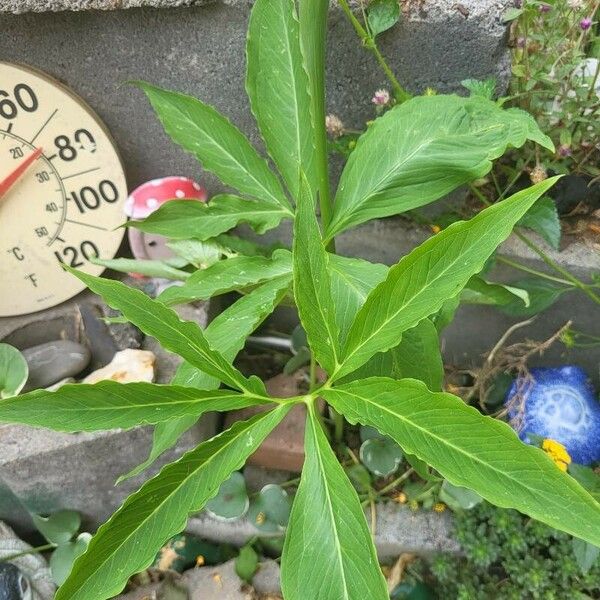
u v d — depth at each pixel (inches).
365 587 12.1
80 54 22.8
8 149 24.2
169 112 20.3
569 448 23.7
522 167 23.2
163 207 20.6
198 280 19.3
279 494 25.4
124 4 20.1
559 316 26.3
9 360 23.8
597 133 21.9
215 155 20.5
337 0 20.3
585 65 21.6
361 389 13.9
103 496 25.9
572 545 21.3
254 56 18.9
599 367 28.2
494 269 25.0
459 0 20.1
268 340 30.1
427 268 12.7
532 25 21.7
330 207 20.6
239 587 24.8
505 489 11.2
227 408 14.5
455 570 23.7
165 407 13.8
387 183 18.6
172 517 12.9
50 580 26.6
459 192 24.9
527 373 24.8
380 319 13.5
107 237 26.6
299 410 26.5
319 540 13.0
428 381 18.4
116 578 12.2
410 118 18.6
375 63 21.9
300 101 19.2
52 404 12.9
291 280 18.7
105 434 23.0
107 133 24.5
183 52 22.5
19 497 25.1
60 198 25.5
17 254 26.3
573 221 25.6
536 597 22.2
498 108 17.9
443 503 25.3
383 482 26.3
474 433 11.8
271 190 20.8
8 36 22.3
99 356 26.0
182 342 14.1
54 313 27.5
